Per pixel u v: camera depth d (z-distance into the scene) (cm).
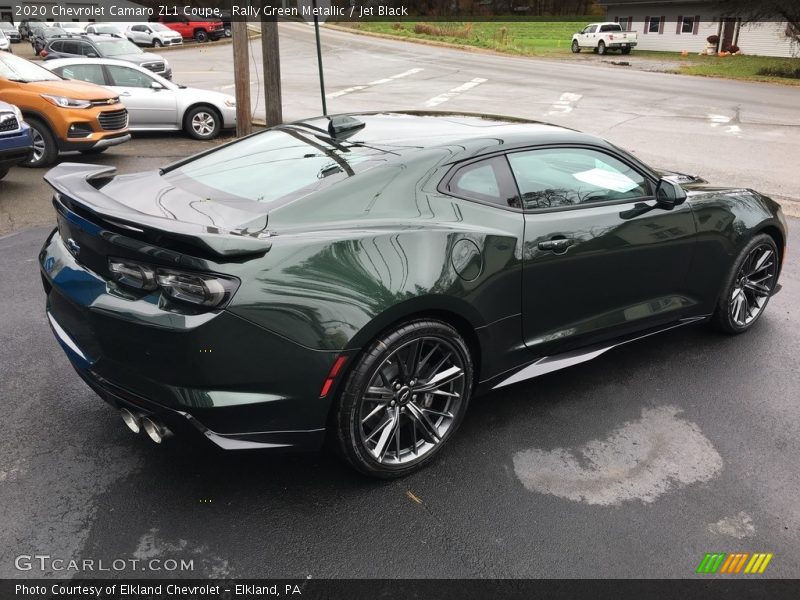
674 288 404
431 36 4803
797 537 273
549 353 353
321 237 262
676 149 1191
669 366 416
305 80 2355
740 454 328
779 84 2611
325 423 269
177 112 1245
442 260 284
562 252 332
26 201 777
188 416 250
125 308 252
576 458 321
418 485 297
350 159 309
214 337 241
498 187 321
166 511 274
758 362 423
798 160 1112
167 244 243
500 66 3077
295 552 255
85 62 1192
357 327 258
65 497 280
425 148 314
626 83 2436
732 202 425
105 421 339
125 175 349
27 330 443
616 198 367
